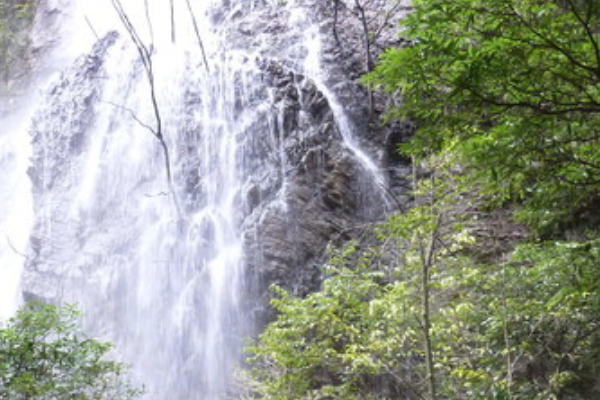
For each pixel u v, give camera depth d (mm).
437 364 7543
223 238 13930
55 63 25250
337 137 13969
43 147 18797
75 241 16219
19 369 7672
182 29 21516
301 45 17703
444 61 4781
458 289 8250
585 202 9047
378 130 14703
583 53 4609
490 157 5090
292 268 12445
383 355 7891
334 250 10852
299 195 13070
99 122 18391
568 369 8305
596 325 7953
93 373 8062
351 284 7746
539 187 5992
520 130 4848
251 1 19984
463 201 8078
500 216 10109
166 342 13547
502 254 9609
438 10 4551
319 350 7785
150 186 16234
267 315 12281
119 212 16219
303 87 14891
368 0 18359
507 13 4445
